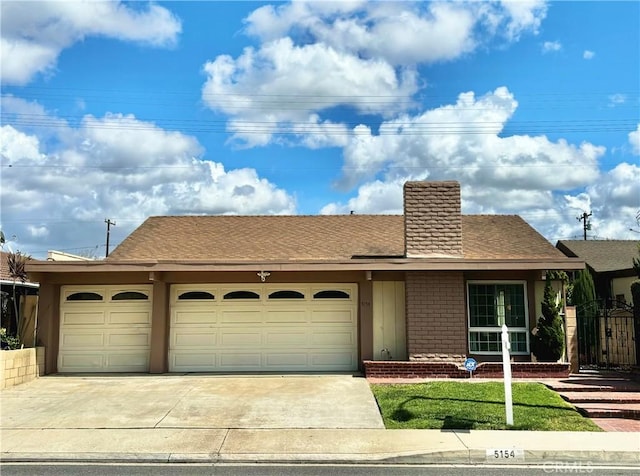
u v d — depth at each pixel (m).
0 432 8.69
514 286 14.02
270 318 14.51
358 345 14.35
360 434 8.47
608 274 22.34
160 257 15.55
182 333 14.45
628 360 14.42
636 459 7.50
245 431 8.68
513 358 13.70
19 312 15.97
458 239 14.08
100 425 9.05
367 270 13.45
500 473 6.91
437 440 8.05
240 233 17.48
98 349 14.41
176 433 8.59
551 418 9.21
